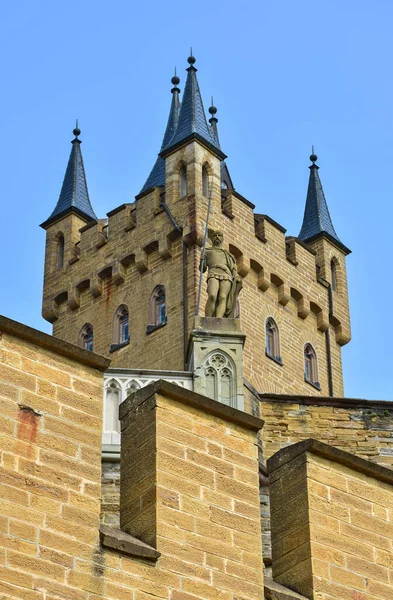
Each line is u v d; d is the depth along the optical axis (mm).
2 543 16078
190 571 17562
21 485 16531
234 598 17766
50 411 17141
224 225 63156
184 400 18500
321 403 35188
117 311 63781
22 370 17125
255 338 62719
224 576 17828
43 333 17406
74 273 66500
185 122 64625
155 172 70250
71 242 67562
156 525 17531
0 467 16453
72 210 68375
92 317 64875
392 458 34688
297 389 64125
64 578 16422
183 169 63781
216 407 18734
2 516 16219
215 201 63156
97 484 17156
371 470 20078
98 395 17656
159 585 17203
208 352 32906
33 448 16812
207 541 17891
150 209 64062
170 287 61406
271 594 18297
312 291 67750
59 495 16781
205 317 33719
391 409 35375
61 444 17062
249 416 18984
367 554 19516
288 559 19203
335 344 68500
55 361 17453
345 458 19875
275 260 65875
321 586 18875
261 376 61969
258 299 64062
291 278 66500
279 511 19562
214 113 75938
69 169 70938
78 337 65125
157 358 60156
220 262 34969
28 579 16109
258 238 65250
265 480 31062
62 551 16531
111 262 64688
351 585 19141
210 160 63938
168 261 62219
